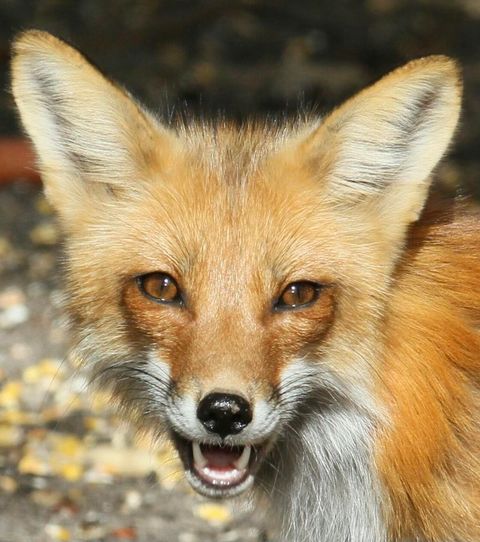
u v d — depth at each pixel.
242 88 22.92
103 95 8.82
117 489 12.23
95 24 25.41
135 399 9.50
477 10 26.98
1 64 22.84
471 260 9.12
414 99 8.57
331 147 8.74
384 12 26.81
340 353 8.72
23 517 11.44
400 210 8.71
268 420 8.16
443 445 8.83
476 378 9.01
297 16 26.47
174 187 8.83
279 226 8.55
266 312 8.39
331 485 9.45
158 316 8.48
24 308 16.30
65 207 9.05
